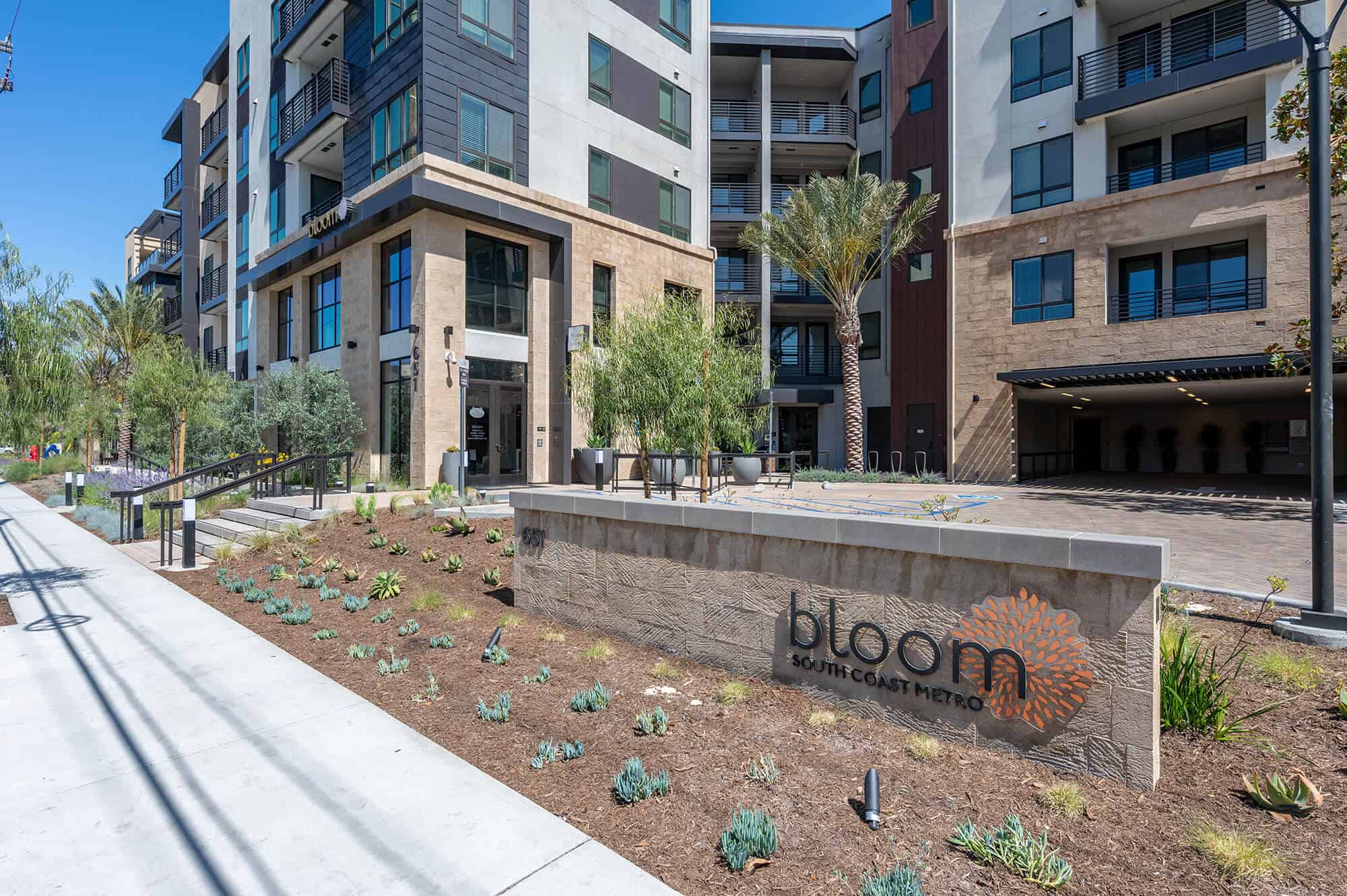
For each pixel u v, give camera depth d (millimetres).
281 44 20750
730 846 2777
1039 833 2881
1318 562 4961
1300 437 23344
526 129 17484
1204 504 13297
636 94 20859
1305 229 15641
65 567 9773
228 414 18875
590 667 5180
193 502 9727
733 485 17875
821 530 4324
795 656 4543
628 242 20062
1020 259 19844
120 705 4578
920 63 23781
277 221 22484
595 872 2725
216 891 2645
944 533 3766
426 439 15398
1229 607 5668
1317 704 3873
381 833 3031
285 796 3365
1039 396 21234
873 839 2883
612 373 10688
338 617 6844
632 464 19469
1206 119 18609
